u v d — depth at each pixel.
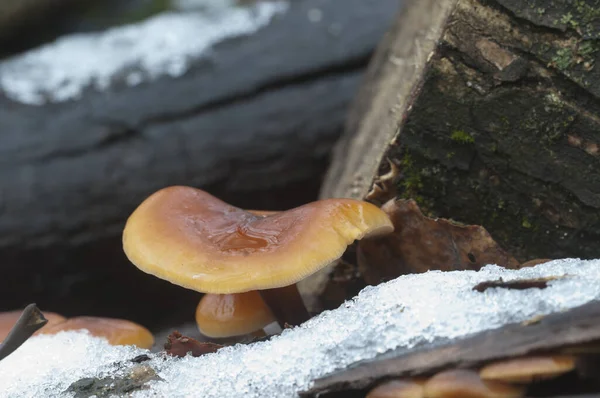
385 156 0.44
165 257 0.40
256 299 0.43
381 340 0.38
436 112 0.42
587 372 0.37
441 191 0.43
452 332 0.38
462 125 0.42
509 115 0.42
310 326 0.39
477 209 0.43
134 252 0.40
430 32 0.44
